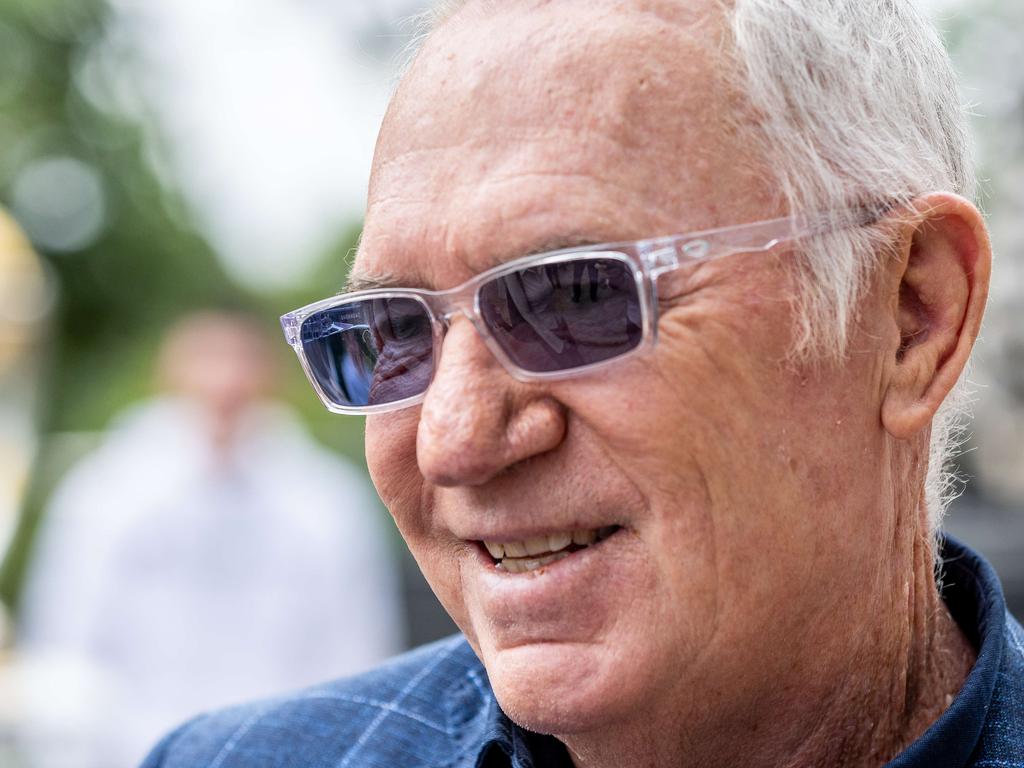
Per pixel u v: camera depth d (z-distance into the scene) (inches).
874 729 65.6
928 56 65.3
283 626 203.5
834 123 59.2
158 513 202.8
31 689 197.3
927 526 68.4
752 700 61.9
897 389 61.7
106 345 631.8
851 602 62.1
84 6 617.6
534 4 60.4
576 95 57.5
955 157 66.8
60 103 631.2
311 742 79.0
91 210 636.7
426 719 77.7
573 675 58.9
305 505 209.5
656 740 63.2
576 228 56.7
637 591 58.5
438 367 60.0
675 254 56.7
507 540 60.7
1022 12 184.5
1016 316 173.0
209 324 215.5
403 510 65.7
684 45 57.6
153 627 200.7
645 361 56.9
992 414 183.9
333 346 65.9
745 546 58.4
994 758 61.9
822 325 58.6
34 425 414.3
